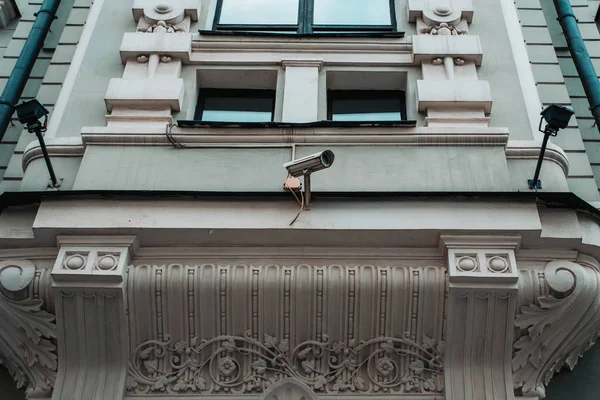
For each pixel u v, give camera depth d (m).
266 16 11.74
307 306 8.62
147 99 9.92
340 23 11.65
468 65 10.55
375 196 8.77
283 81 10.56
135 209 8.77
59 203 8.82
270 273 8.61
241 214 8.74
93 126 9.80
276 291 8.59
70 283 8.43
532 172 9.34
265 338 8.73
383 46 10.80
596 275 8.73
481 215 8.70
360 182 9.12
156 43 10.63
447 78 10.32
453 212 8.72
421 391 8.59
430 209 8.74
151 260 8.77
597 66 12.64
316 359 8.75
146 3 11.23
